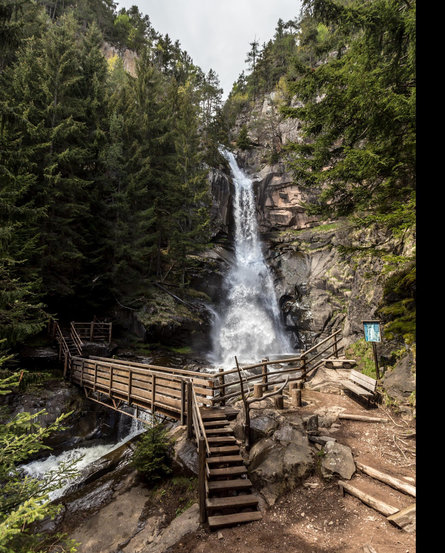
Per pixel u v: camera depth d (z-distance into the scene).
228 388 13.86
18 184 11.91
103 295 21.86
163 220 25.39
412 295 10.17
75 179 18.12
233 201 35.31
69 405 12.96
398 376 8.70
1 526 2.50
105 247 21.03
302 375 11.09
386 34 8.47
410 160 8.13
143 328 19.89
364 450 6.71
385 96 7.53
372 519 4.96
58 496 8.46
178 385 8.80
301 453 6.58
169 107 29.78
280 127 40.03
